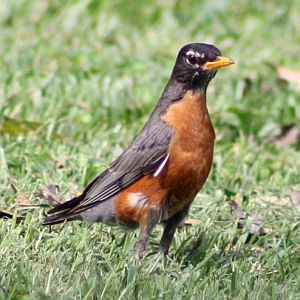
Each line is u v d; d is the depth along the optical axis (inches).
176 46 695.1
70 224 386.3
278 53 700.0
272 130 562.3
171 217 369.4
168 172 355.9
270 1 767.1
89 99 572.4
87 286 303.9
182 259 364.8
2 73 593.6
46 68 612.1
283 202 435.8
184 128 356.5
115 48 680.4
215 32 722.2
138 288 310.0
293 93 610.9
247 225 389.4
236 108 568.1
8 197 406.9
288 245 382.3
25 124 504.4
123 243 365.1
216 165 483.2
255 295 315.9
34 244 348.2
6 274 311.7
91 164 456.1
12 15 726.5
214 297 311.9
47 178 433.4
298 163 512.7
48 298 289.7
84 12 722.2
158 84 601.6
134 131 537.3
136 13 738.8
